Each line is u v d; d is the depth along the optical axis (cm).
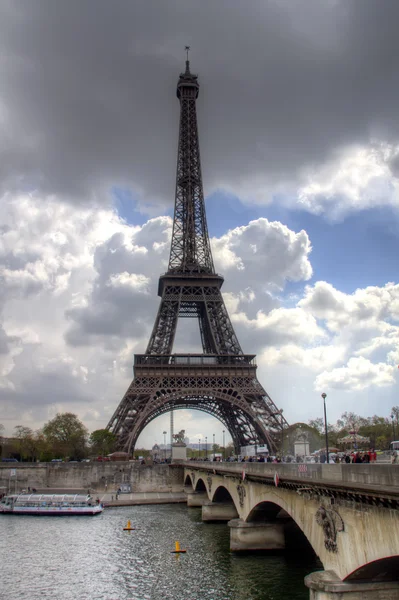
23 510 16975
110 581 8475
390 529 4362
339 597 5075
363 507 4819
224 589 7700
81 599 7575
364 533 4803
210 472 13762
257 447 19850
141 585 8188
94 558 10169
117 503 19000
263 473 8206
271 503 8944
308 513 6294
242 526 9825
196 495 18550
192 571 8856
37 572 9156
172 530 13125
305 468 6378
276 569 8631
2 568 9456
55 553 10694
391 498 4162
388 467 4450
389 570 4962
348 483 4975
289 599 7125
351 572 5075
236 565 8975
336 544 5412
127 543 11588
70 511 16725
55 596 7744
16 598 7669
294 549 9869
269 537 9844
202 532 12681
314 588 5228
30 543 11869
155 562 9656
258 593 7425
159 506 18838
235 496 10812
